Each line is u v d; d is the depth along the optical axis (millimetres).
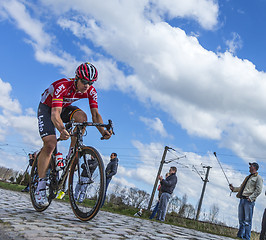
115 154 7312
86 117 3602
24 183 19281
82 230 2572
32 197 3717
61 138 3398
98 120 3590
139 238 2648
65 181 3332
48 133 3412
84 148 3096
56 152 3521
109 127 3279
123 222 3803
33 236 2033
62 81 3295
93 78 3248
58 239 2045
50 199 3398
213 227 8930
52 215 3318
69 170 3305
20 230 2188
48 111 3523
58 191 3326
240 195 5965
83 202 3037
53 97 3275
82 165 3086
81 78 3211
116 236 2541
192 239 3217
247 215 5742
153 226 3922
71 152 3314
